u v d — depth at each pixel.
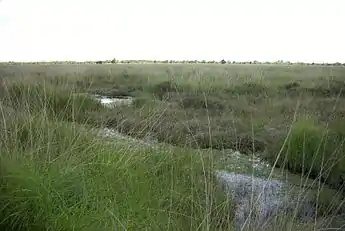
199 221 3.55
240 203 4.43
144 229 3.26
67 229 2.90
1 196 2.94
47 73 16.39
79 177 3.41
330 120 7.56
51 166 3.42
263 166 6.19
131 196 3.56
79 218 3.01
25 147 3.77
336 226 4.18
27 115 4.49
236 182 5.17
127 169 3.92
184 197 4.01
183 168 4.73
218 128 8.14
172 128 7.16
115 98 15.14
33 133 4.09
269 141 7.48
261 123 9.04
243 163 6.19
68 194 3.24
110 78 21.73
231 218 3.83
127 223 3.10
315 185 5.32
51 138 3.96
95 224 3.03
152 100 11.24
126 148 4.44
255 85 17.41
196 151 5.62
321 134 6.24
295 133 6.38
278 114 10.44
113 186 3.62
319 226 4.06
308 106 11.21
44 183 3.15
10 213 2.94
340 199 4.87
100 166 3.83
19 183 3.02
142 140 5.03
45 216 2.93
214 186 4.55
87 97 8.63
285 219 3.82
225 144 7.31
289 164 6.11
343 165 5.60
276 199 4.59
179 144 5.82
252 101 13.19
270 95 14.67
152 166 4.45
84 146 4.13
